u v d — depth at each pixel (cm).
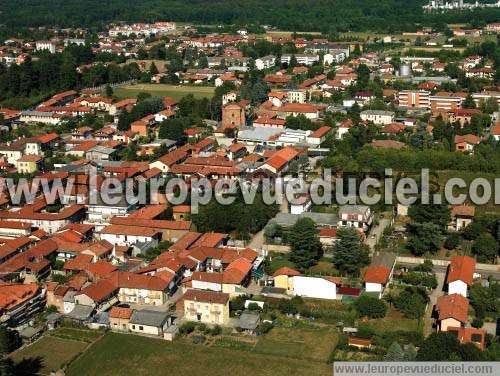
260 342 17788
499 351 16125
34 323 19062
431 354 15850
